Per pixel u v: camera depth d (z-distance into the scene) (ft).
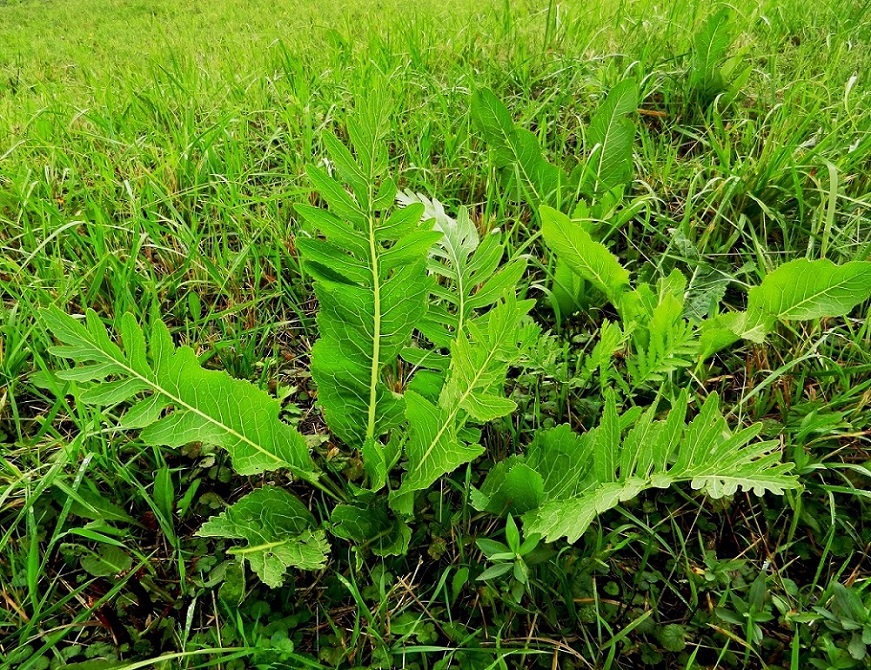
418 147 3.58
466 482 2.07
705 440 1.68
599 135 3.13
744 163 3.22
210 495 2.26
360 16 6.93
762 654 1.91
